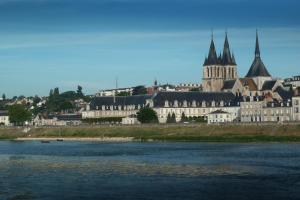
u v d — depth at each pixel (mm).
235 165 158125
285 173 139875
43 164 170875
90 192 116688
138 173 145375
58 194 114812
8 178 138000
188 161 171625
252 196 110562
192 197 110562
